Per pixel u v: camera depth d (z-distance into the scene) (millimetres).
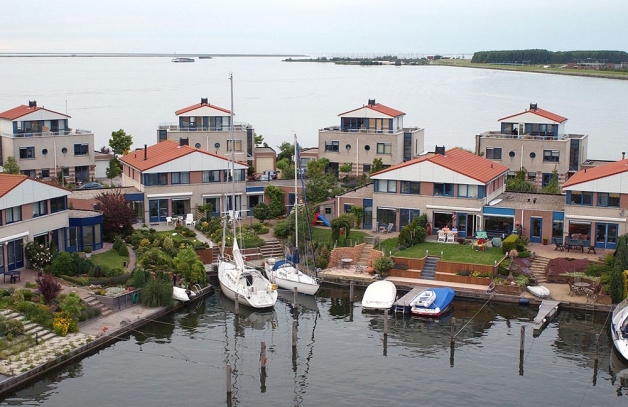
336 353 57344
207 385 51781
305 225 80125
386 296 66438
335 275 73688
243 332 61594
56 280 62125
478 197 80438
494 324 62531
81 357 54969
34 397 49125
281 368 54719
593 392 50594
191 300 67625
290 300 70125
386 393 50750
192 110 112250
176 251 74688
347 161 117875
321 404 49281
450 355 56625
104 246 76500
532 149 112562
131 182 91562
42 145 108938
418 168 81875
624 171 73625
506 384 51750
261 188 91938
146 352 56844
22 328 54625
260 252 79188
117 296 62500
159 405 48719
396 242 79250
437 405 49031
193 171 87875
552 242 77875
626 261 66375
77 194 87938
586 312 64312
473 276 69875
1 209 64812
